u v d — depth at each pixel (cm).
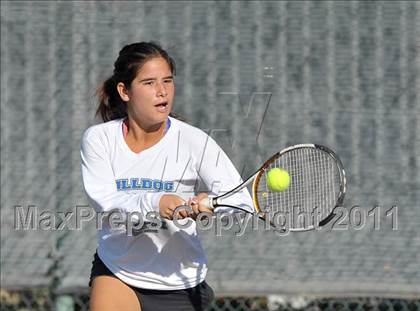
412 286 1892
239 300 1970
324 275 1895
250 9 1900
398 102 1886
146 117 1283
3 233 1925
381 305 1948
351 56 1891
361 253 1891
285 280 1897
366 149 1888
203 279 1362
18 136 1928
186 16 1909
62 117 1930
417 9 1886
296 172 1352
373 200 1888
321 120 1889
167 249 1313
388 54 1889
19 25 1933
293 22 1894
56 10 1930
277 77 1894
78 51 1930
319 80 1894
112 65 1928
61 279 1928
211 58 1903
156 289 1330
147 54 1284
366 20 1891
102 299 1319
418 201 1886
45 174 1927
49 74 1930
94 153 1306
